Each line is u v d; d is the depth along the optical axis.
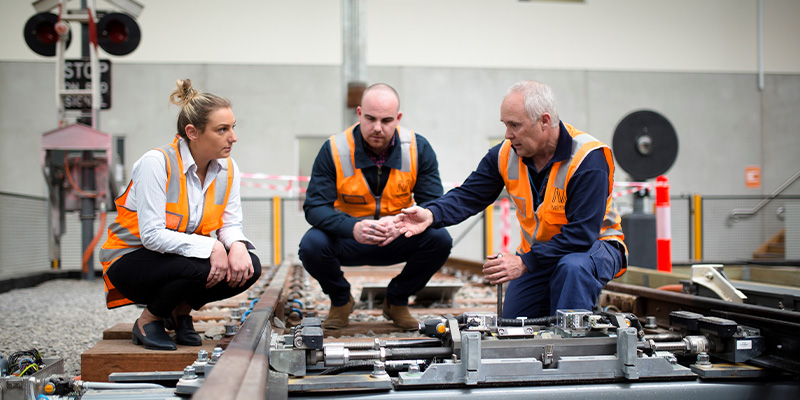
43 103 13.06
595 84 14.75
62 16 8.70
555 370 1.98
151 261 2.56
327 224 3.30
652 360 2.04
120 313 5.82
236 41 13.66
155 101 13.36
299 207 12.88
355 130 3.53
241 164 13.62
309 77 13.81
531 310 3.01
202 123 2.56
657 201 5.64
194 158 2.67
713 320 2.30
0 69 12.98
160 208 2.54
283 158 13.72
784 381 2.07
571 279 2.57
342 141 3.49
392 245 3.41
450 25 14.34
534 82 2.77
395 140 3.50
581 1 14.79
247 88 13.66
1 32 12.98
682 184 15.10
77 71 8.87
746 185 15.30
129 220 2.63
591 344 2.09
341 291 3.55
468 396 1.88
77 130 8.34
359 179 3.48
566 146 2.82
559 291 2.64
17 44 13.02
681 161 15.10
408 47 14.22
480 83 14.40
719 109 15.22
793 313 2.16
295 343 2.01
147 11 13.38
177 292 2.56
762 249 14.18
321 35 13.86
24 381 2.11
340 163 3.45
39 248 11.12
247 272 2.66
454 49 14.34
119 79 13.28
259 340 1.99
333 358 2.03
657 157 7.30
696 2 15.09
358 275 7.86
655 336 2.42
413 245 3.40
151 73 13.37
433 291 4.85
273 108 13.73
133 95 13.30
